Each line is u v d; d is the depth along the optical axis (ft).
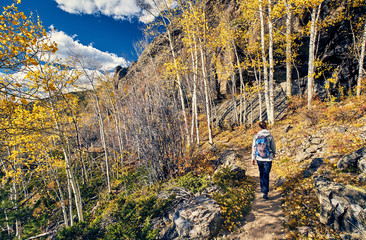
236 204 15.24
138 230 12.92
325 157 17.90
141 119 32.30
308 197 13.61
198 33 42.57
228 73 59.11
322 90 57.41
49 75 27.07
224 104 79.15
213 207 14.02
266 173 15.56
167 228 14.05
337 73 56.34
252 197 16.44
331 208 10.78
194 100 49.60
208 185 19.62
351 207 9.94
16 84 14.19
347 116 26.13
